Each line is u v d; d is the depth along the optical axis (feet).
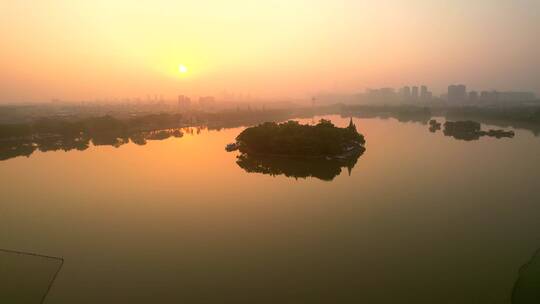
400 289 141.38
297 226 204.23
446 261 162.50
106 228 205.16
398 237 188.14
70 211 233.14
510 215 215.72
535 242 179.22
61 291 143.02
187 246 181.27
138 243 185.16
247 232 196.75
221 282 148.05
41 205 245.45
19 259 167.53
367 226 203.00
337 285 144.66
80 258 170.30
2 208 240.53
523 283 142.51
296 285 145.18
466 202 241.14
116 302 135.54
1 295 139.13
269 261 164.96
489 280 146.30
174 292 141.59
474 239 184.03
